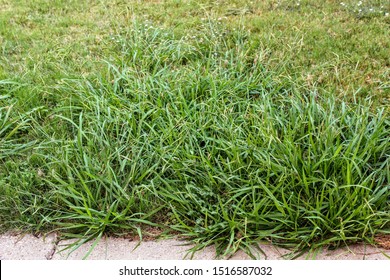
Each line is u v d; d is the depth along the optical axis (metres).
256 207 3.03
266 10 5.10
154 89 3.89
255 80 4.02
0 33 4.83
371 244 3.00
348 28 4.73
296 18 4.92
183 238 3.09
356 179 3.18
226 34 4.69
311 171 3.20
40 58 4.46
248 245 3.03
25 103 3.93
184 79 3.99
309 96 3.95
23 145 3.59
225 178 3.23
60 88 4.02
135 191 3.28
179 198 3.21
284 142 3.37
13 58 4.49
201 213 3.17
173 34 4.57
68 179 3.34
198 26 4.80
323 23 4.83
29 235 3.14
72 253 3.03
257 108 3.69
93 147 3.51
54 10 5.24
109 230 3.14
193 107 3.71
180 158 3.41
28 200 3.26
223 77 4.09
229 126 3.53
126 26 4.86
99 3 5.33
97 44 4.68
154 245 3.06
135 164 3.31
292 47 4.44
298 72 4.15
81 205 3.23
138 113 3.78
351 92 3.97
